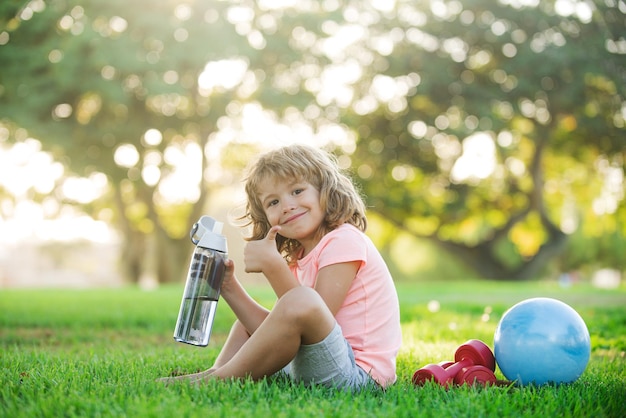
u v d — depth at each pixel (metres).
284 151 2.87
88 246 48.88
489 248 25.73
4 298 9.43
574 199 27.80
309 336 2.46
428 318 6.54
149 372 2.97
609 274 44.66
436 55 22.42
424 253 32.59
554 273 36.62
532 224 28.06
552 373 2.77
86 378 2.72
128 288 14.38
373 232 28.48
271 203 2.84
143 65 18.61
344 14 21.45
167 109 20.98
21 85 18.73
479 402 2.35
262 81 20.72
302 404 2.29
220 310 7.29
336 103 22.09
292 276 2.56
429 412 2.21
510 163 24.70
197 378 2.57
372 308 2.75
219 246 2.77
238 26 20.39
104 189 22.95
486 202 25.23
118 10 18.89
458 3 22.23
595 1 12.63
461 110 22.22
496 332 2.93
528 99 22.36
